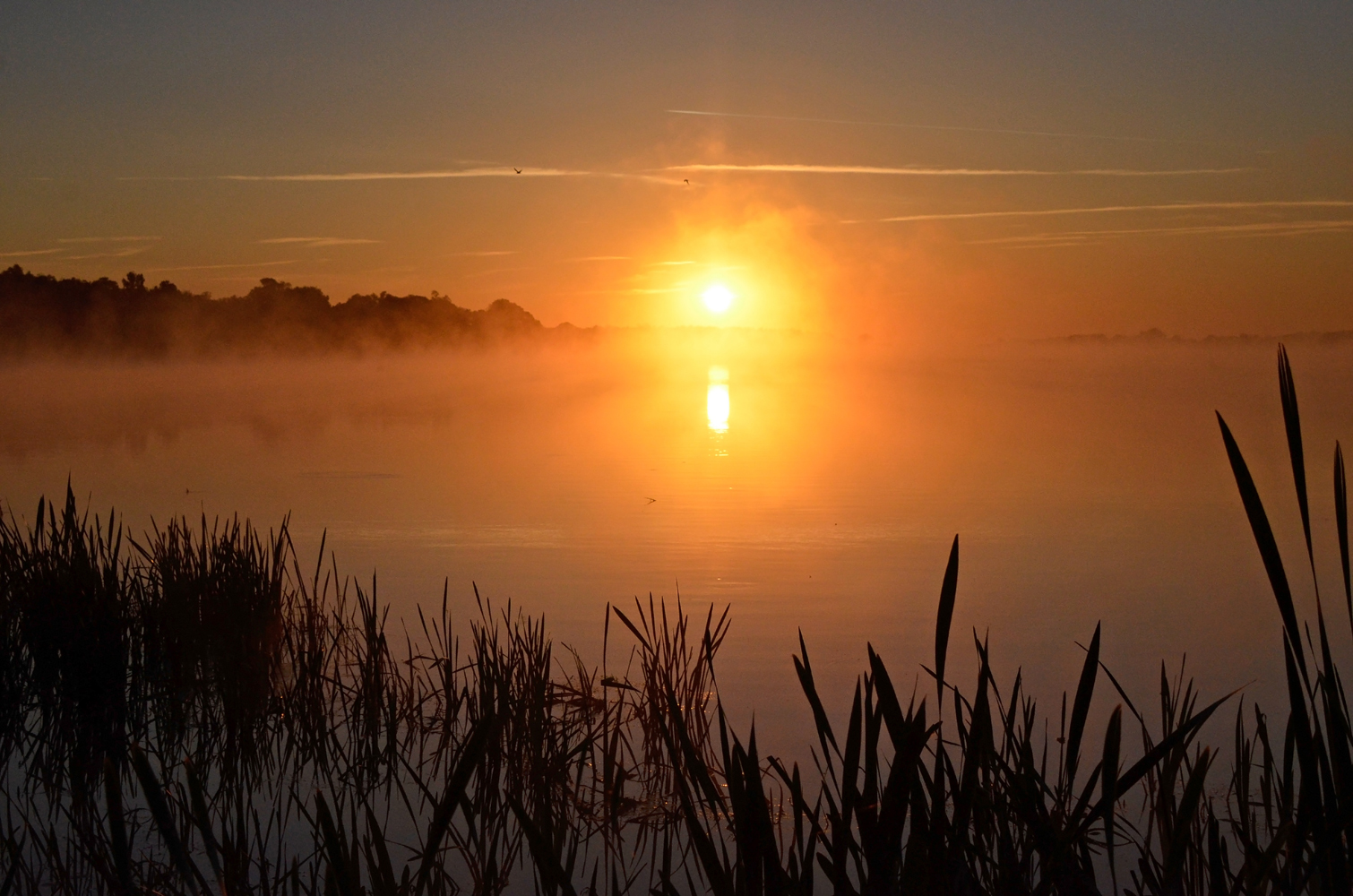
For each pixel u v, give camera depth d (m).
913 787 1.49
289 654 4.45
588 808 3.31
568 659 4.96
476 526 8.99
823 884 2.81
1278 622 5.77
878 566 7.30
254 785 3.54
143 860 2.77
